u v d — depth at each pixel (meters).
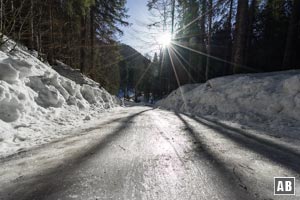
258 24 19.05
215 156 3.16
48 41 14.12
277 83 7.96
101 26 19.72
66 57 16.48
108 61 24.38
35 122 5.06
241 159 3.06
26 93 5.55
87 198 1.94
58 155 3.14
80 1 14.08
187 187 2.18
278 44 16.28
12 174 2.48
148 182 2.27
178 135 4.52
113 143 3.79
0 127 4.07
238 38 11.62
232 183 2.29
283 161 3.02
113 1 18.83
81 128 5.27
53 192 2.05
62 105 7.10
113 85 28.47
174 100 16.97
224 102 9.20
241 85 9.09
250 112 7.34
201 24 17.16
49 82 7.32
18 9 8.80
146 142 3.87
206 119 7.45
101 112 9.19
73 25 16.98
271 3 13.29
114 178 2.35
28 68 5.96
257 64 17.16
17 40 8.98
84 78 15.23
